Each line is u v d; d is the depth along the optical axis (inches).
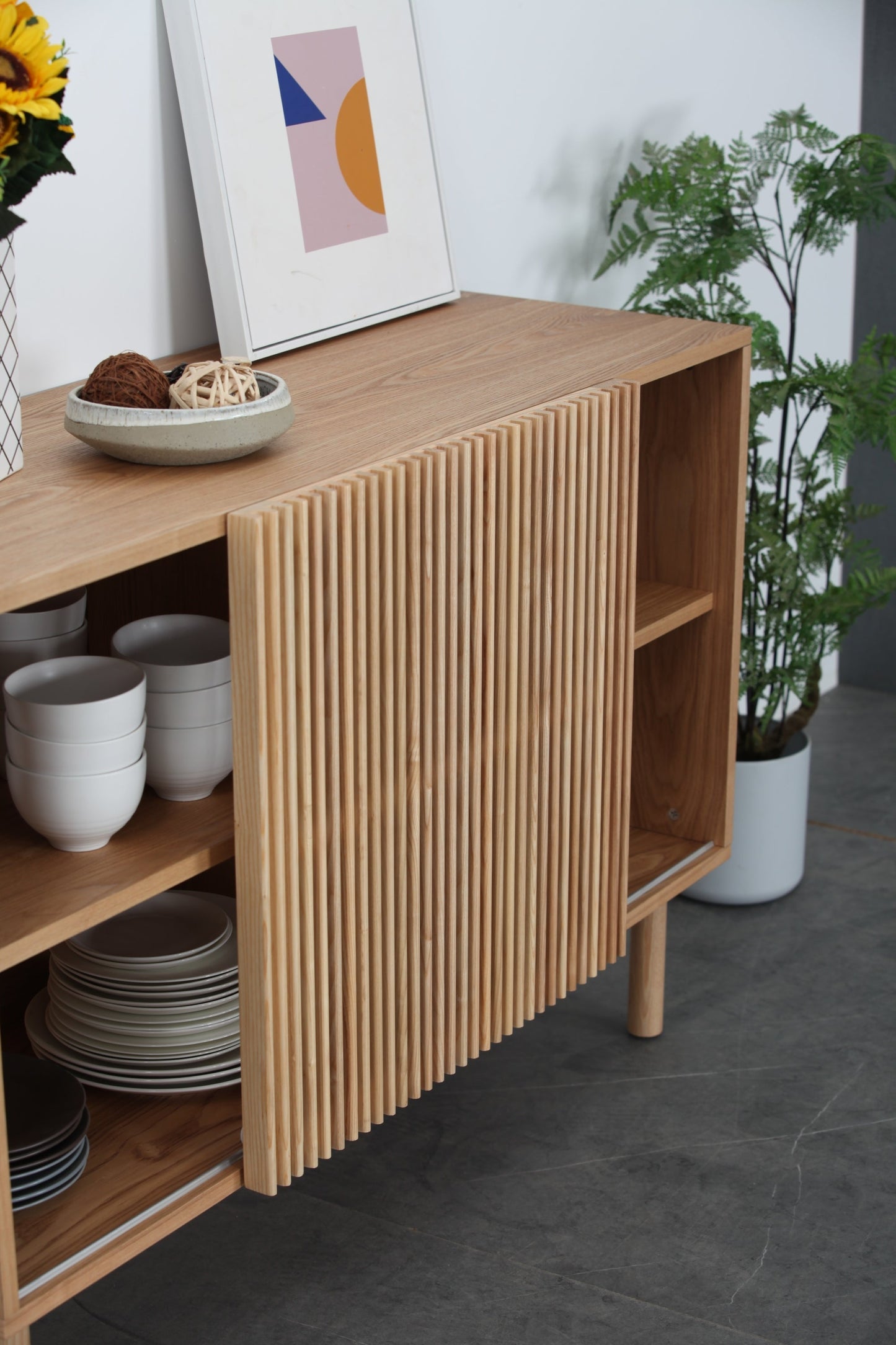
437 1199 77.5
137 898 52.9
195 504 52.5
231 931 65.7
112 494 53.8
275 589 52.1
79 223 68.6
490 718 64.6
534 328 80.6
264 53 73.3
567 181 97.9
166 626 63.6
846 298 130.6
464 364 73.2
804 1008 94.6
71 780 52.7
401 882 62.0
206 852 55.4
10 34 49.2
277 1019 57.1
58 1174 56.1
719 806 87.3
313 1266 72.9
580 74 96.5
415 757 60.7
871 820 118.4
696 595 83.1
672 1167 79.8
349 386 69.6
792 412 127.5
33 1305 51.2
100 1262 53.3
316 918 58.1
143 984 61.8
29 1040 65.2
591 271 102.3
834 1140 82.0
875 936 103.0
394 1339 68.1
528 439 62.9
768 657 115.3
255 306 72.8
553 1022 93.2
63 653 61.1
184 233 74.0
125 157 70.0
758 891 106.0
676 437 82.4
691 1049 90.3
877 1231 75.2
